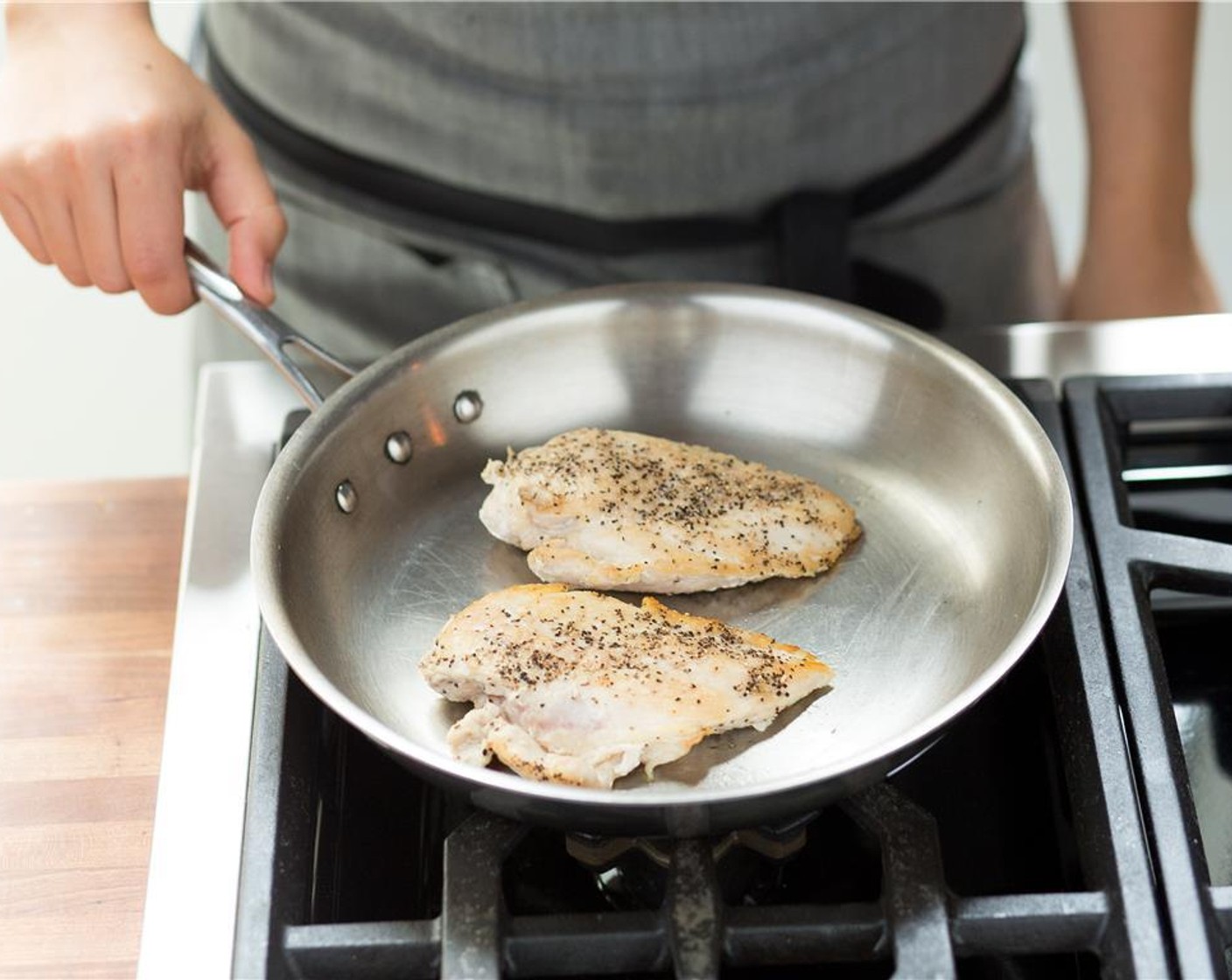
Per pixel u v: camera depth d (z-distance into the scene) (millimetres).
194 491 992
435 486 1005
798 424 1035
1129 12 1293
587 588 944
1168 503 999
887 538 964
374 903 792
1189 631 923
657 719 804
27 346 2264
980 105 1281
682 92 1177
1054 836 811
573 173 1231
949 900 704
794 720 841
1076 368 1057
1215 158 2404
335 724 854
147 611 952
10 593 965
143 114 1033
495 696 838
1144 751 764
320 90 1241
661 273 1299
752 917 700
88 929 766
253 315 994
